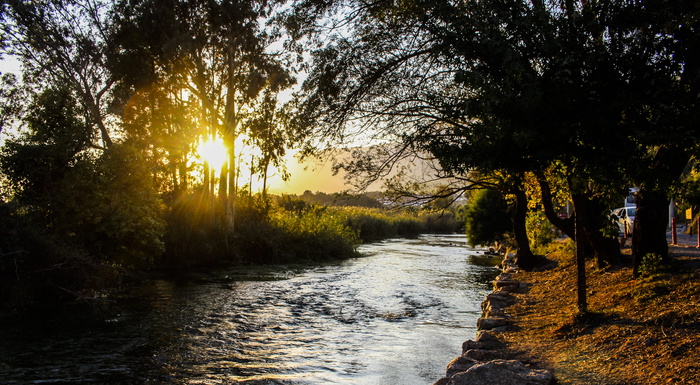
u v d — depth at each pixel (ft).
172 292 61.67
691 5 21.61
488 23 25.48
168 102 95.09
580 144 25.08
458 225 267.80
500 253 116.47
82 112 63.62
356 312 48.52
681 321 23.85
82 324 43.60
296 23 42.34
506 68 23.77
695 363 18.79
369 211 211.00
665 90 22.48
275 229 105.09
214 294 60.13
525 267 64.39
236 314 47.91
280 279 74.38
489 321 32.99
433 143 29.25
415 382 26.96
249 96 100.01
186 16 93.61
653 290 30.55
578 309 30.58
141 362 32.01
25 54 83.97
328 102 42.78
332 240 112.37
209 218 100.12
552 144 23.99
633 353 22.07
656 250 35.83
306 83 43.32
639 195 36.14
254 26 98.68
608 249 44.88
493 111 23.54
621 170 24.63
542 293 43.91
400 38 40.37
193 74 99.09
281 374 29.04
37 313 48.08
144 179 67.56
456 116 29.68
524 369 20.89
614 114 22.84
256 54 100.27
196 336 39.09
